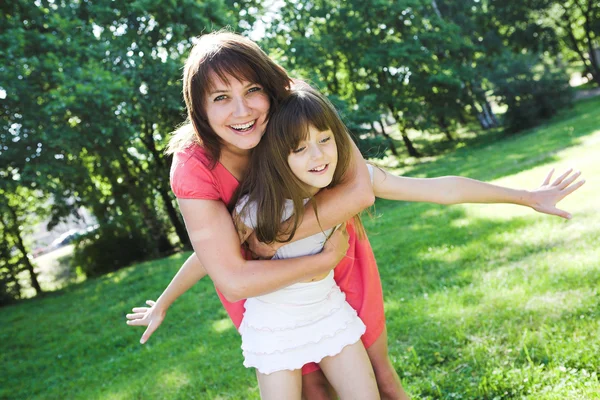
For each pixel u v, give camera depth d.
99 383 6.27
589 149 12.72
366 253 2.67
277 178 2.23
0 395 6.84
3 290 17.08
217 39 2.18
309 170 2.20
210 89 2.12
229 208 2.40
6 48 13.20
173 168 2.27
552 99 23.61
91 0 15.68
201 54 2.14
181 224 19.20
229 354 5.75
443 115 26.50
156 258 18.59
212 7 15.09
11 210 17.58
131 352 7.32
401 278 6.71
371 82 26.34
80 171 15.05
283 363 2.34
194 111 2.19
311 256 2.25
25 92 12.78
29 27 15.20
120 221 19.05
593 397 2.99
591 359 3.40
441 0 28.48
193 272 2.79
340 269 2.61
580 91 31.89
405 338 4.68
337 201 2.25
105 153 14.88
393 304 5.74
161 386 5.35
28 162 12.90
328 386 2.68
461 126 33.22
